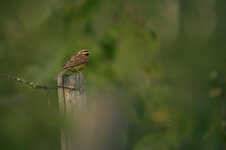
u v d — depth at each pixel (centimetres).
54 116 711
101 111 1173
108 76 1202
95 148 1135
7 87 872
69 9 1217
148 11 1316
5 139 672
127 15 1293
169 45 1856
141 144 1210
